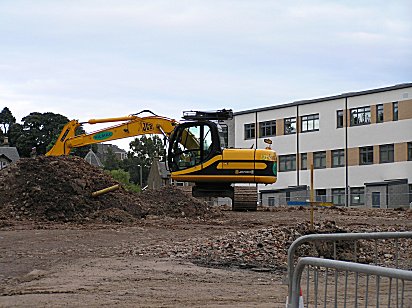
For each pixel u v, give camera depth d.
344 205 59.59
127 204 25.16
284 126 64.62
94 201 24.72
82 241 18.11
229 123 69.25
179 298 10.48
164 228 21.42
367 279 5.82
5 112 102.88
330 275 8.51
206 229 20.92
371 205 57.06
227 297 10.65
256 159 29.38
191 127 29.44
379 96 58.19
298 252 15.03
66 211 23.89
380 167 57.94
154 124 30.59
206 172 29.20
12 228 21.36
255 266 14.34
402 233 7.81
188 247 16.55
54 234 19.53
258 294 10.99
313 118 62.69
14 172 25.80
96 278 12.44
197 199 28.55
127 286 11.58
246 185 32.69
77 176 25.28
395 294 5.91
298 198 60.19
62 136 30.56
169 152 29.64
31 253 16.03
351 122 60.03
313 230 17.67
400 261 14.33
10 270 13.68
